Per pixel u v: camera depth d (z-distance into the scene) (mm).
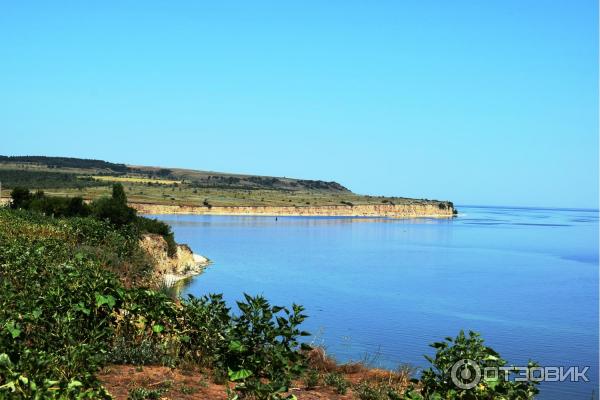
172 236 44500
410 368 12711
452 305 36625
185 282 38969
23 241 21516
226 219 155875
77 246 25453
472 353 7586
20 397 6055
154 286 21844
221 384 9086
